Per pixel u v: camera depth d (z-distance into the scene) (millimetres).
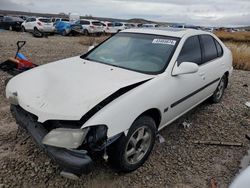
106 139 2701
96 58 4164
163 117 3586
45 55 11133
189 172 3393
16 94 3137
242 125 4867
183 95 3922
